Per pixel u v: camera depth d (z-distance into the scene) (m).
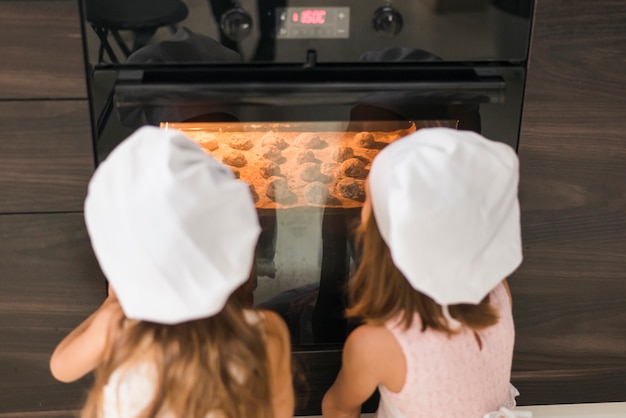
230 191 1.12
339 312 1.69
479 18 1.44
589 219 1.64
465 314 1.30
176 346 1.23
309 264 1.66
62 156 1.50
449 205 1.14
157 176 1.10
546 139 1.56
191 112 1.45
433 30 1.45
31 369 1.66
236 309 1.27
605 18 1.47
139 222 1.09
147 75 1.44
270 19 1.42
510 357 1.37
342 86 1.44
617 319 1.73
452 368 1.31
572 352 1.76
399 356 1.32
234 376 1.25
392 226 1.15
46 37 1.40
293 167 1.58
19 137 1.47
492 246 1.21
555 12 1.46
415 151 1.18
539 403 1.81
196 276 1.11
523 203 1.62
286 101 1.44
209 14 1.41
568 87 1.52
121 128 1.48
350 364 1.36
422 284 1.19
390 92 1.45
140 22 1.40
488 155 1.19
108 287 1.61
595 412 1.81
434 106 1.49
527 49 1.48
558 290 1.70
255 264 1.65
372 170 1.25
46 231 1.55
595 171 1.60
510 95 1.52
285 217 1.61
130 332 1.24
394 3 1.42
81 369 1.39
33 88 1.44
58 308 1.62
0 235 1.55
